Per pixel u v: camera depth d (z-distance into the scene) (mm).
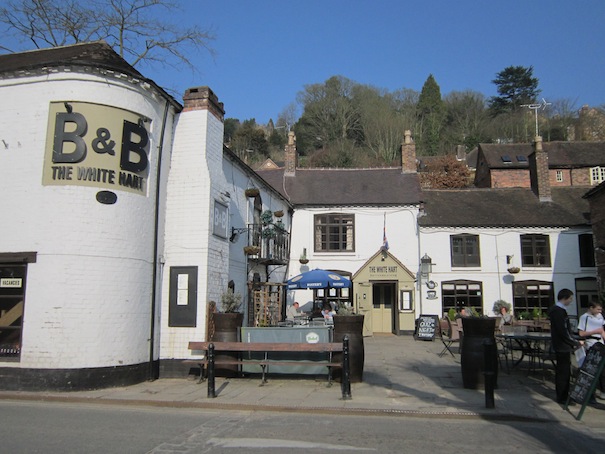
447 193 26516
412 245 23719
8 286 10344
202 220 12117
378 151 59156
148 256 11438
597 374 7723
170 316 11828
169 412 8344
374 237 23953
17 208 10445
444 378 11453
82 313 10094
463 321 10484
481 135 60969
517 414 7867
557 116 60125
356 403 8734
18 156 10633
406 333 22688
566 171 35031
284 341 11328
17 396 9414
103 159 10617
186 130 12609
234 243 14562
